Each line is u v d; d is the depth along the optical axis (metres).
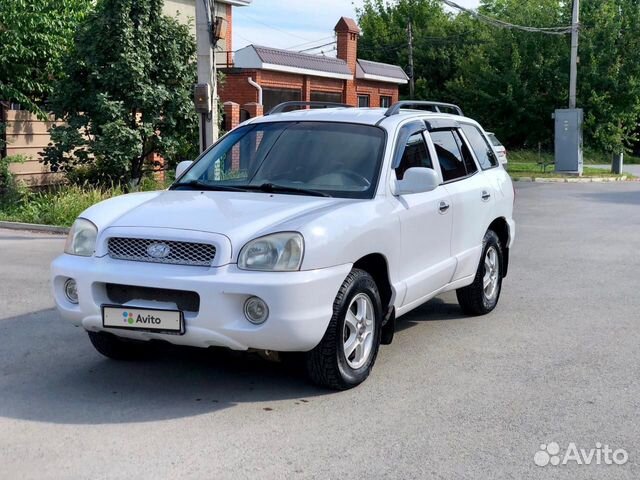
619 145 33.25
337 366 5.14
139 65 15.10
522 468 4.14
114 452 4.30
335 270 4.99
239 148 6.31
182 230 4.96
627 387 5.47
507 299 8.42
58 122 17.72
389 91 34.38
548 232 14.24
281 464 4.16
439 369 5.86
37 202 14.89
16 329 6.89
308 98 28.47
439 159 6.71
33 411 4.92
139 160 16.22
